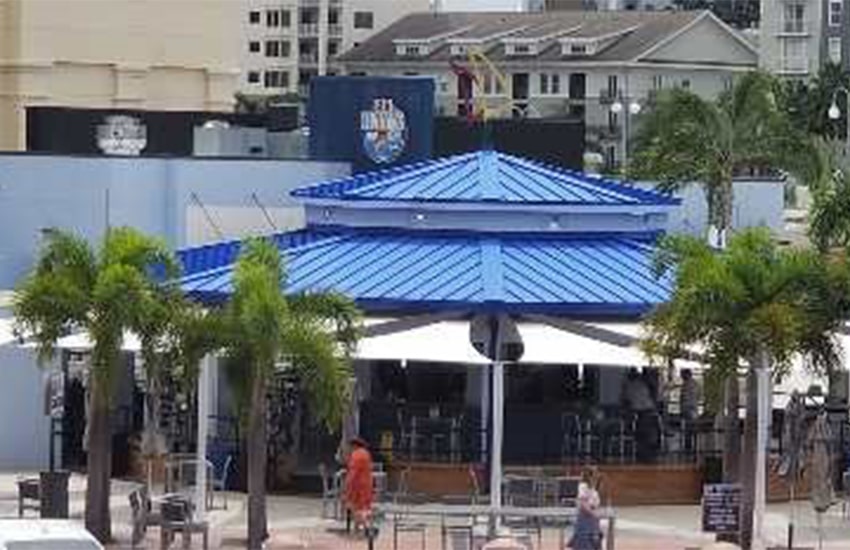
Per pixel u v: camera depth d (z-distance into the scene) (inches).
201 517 1839.3
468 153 2923.2
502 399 1984.5
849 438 2180.1
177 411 2213.3
